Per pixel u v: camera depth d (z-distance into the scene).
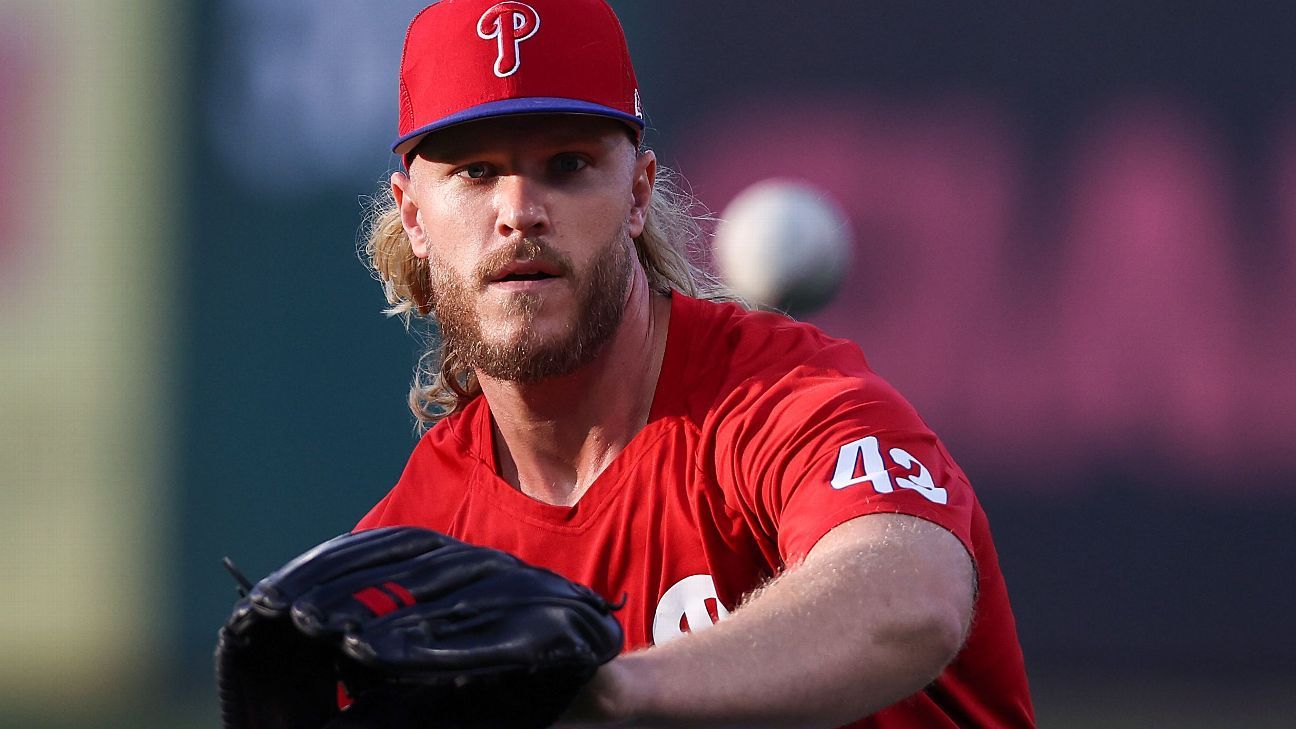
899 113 23.84
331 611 4.76
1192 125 23.22
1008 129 23.62
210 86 24.77
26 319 24.67
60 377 24.62
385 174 19.03
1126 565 23.22
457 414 9.11
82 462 24.50
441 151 7.43
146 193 24.77
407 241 9.57
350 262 24.56
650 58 24.25
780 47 24.09
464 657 4.70
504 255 7.29
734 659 5.29
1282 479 22.94
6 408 24.59
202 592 24.34
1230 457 23.06
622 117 7.45
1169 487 23.17
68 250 24.69
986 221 23.64
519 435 8.19
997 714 8.27
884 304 23.81
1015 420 23.53
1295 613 22.83
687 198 10.73
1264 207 23.05
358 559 4.99
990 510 23.56
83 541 24.39
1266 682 22.75
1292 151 23.00
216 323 24.67
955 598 5.94
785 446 6.97
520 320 7.33
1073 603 23.31
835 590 5.65
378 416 24.47
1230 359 23.11
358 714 5.08
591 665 4.79
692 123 24.23
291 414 24.58
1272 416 22.98
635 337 7.90
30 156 24.77
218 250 24.73
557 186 7.36
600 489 7.94
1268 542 22.94
